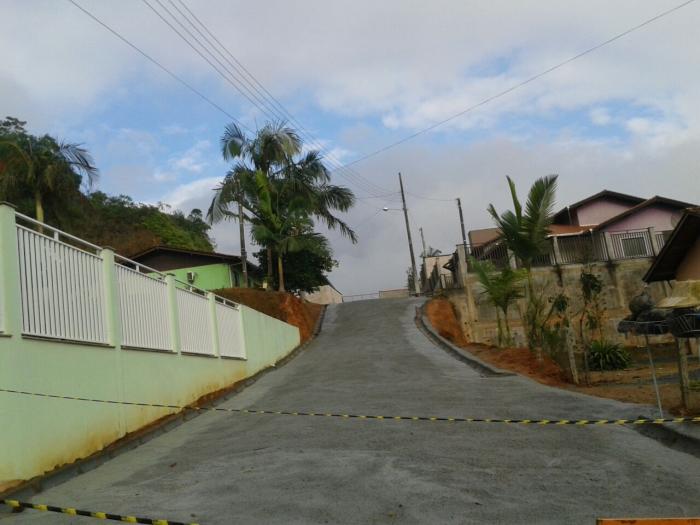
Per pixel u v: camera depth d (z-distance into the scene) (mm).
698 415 8719
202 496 6586
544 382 14383
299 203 31141
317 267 39344
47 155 25500
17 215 8203
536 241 18312
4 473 7152
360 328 29844
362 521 5559
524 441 8461
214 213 31359
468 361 18547
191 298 14938
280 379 17969
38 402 7965
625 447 8008
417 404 11719
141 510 6172
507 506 5883
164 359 12531
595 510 5746
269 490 6637
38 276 8516
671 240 19391
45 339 8352
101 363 9867
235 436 10094
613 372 17797
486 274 22078
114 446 9625
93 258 10273
